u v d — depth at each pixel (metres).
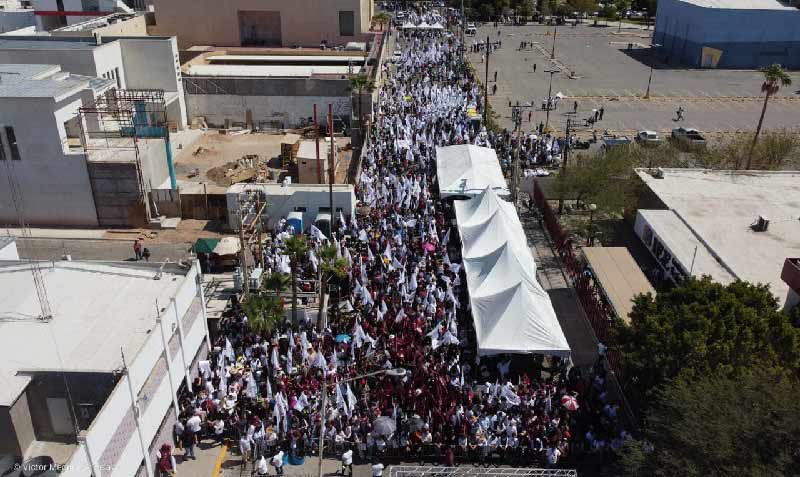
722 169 55.69
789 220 44.59
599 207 47.97
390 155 61.41
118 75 65.50
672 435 23.58
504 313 33.09
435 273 40.03
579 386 31.27
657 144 61.12
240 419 29.14
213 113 73.50
